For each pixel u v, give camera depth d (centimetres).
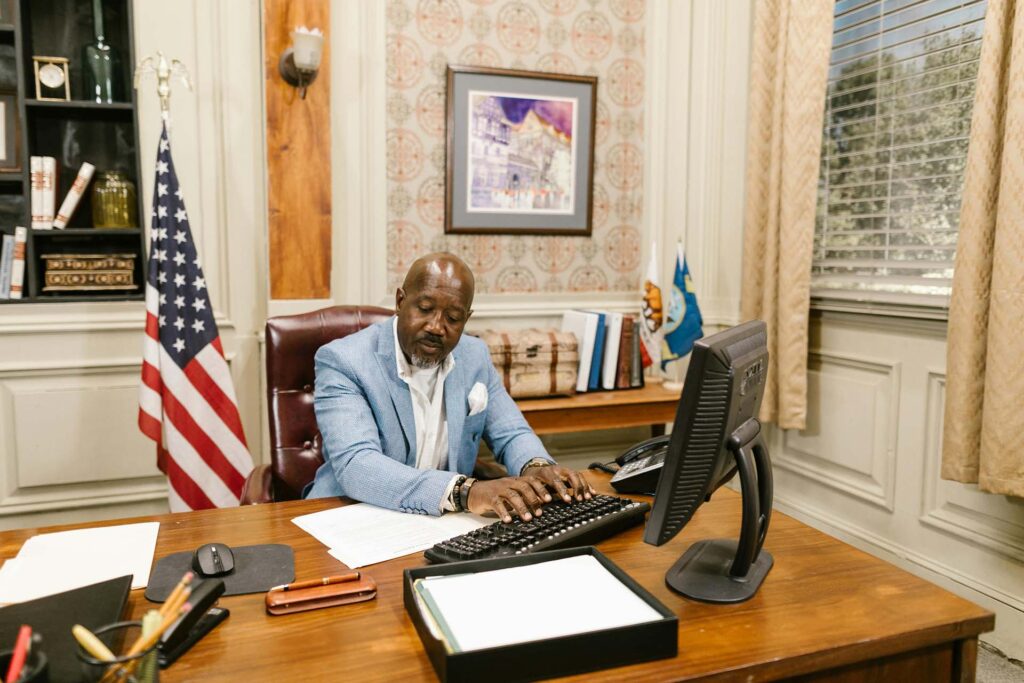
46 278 269
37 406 269
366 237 304
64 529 139
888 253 274
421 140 312
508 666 87
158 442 251
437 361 169
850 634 101
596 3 333
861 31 283
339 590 109
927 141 258
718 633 101
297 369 209
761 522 121
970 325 215
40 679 73
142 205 273
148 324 248
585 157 338
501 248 330
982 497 233
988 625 107
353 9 291
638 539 135
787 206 276
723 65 326
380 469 151
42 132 275
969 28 242
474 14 314
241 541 132
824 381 291
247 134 282
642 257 353
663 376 344
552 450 343
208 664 92
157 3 268
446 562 119
